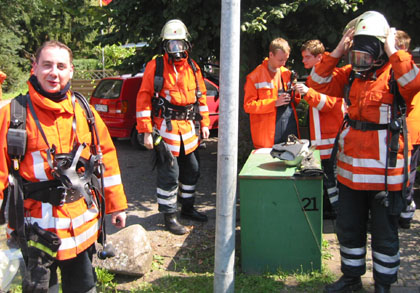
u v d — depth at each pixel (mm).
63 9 6594
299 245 3719
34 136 2412
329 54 3391
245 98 4723
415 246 4195
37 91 2424
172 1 5285
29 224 2449
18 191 2402
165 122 4602
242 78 6730
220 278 3201
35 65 2443
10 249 2533
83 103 2619
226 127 2986
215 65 6746
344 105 4512
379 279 3189
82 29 6719
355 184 3115
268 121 4648
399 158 3029
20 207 2393
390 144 3004
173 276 3795
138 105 4531
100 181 2695
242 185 3691
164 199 4691
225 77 2916
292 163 3871
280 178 3625
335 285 3396
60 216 2467
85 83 15578
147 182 6711
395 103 3006
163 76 4516
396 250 3145
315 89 3502
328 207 4957
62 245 2479
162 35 4488
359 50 2959
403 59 2832
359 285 3451
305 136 6664
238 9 2840
